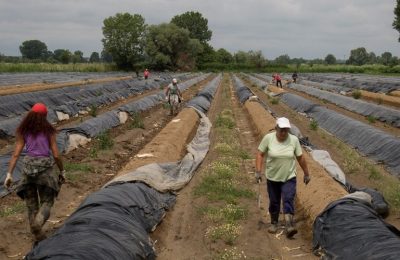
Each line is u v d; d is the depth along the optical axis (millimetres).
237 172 12562
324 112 23375
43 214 7086
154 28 99375
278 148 7992
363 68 93812
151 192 9312
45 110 7402
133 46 97125
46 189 7324
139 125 20812
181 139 16500
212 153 15461
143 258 6535
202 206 9945
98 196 7879
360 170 13367
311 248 7750
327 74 83938
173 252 7758
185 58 102875
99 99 29094
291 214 8047
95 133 18156
